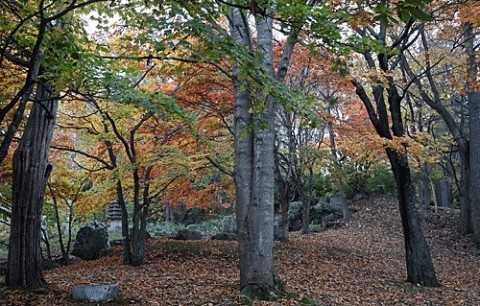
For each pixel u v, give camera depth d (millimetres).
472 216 14828
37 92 7465
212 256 12883
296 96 4379
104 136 10336
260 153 7168
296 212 21609
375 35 9344
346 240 16547
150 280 9094
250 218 7125
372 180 23000
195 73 9555
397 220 19438
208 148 11117
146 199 11812
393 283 9531
